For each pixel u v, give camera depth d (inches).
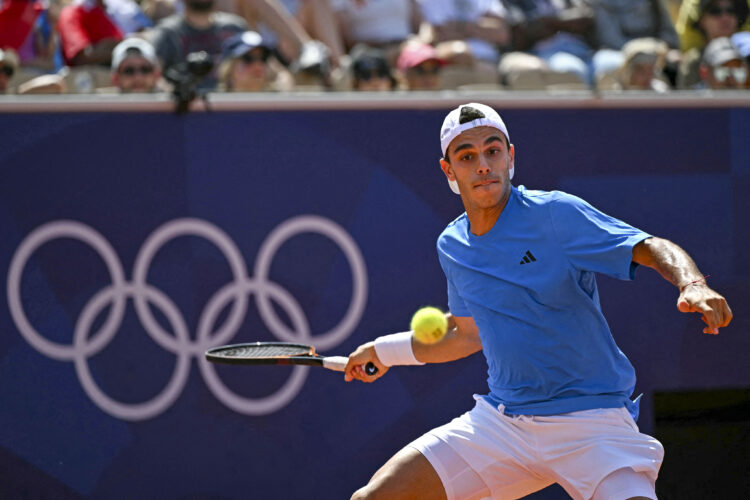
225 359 474.3
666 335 679.1
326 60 849.5
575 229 407.5
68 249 621.3
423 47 856.9
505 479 443.8
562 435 421.1
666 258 371.2
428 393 653.3
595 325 421.4
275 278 642.8
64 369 617.9
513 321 426.6
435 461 443.2
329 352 645.9
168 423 626.5
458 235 449.7
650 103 685.9
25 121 617.9
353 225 652.7
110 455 619.5
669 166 689.6
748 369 687.7
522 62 889.5
